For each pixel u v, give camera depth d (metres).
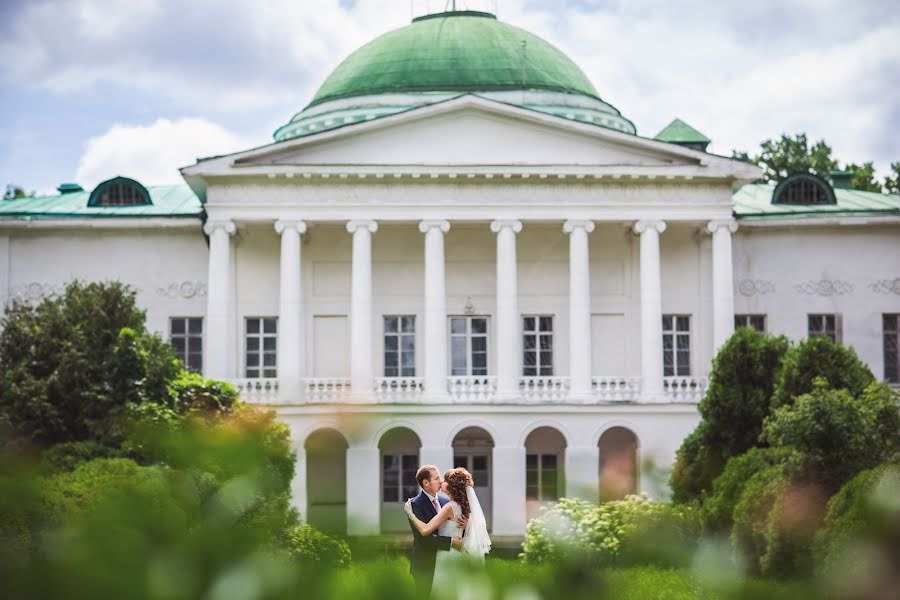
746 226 51.00
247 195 46.31
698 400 46.56
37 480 3.41
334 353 49.69
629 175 46.31
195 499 3.55
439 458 45.97
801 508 22.33
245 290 49.12
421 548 14.96
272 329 49.31
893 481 4.79
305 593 3.50
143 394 35.69
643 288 46.91
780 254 51.38
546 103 55.34
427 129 46.72
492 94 55.38
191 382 37.06
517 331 46.78
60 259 50.09
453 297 50.00
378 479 45.19
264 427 4.05
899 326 51.47
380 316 49.88
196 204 52.78
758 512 26.45
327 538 3.74
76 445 32.28
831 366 33.97
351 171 45.88
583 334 46.66
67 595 3.12
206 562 3.35
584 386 46.59
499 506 45.88
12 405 35.41
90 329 37.06
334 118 56.28
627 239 50.12
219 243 46.12
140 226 49.72
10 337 37.28
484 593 3.93
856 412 28.77
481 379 46.66
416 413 46.06
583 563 4.12
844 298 51.28
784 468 27.62
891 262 51.41
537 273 50.16
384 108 55.31
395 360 49.94
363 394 45.66
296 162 46.09
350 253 49.78
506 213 46.66
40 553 3.16
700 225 48.03
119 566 3.21
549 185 46.84
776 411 30.08
